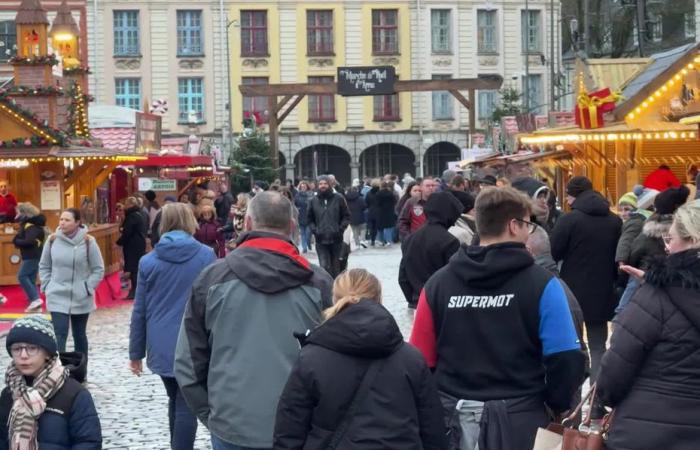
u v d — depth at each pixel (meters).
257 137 64.38
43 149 24.48
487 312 6.55
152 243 23.75
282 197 7.27
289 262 7.10
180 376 7.25
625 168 24.28
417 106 77.56
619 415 5.91
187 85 75.50
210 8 75.44
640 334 5.80
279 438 6.03
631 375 5.84
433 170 78.69
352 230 40.91
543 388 6.57
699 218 5.77
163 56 75.06
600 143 25.06
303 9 76.50
